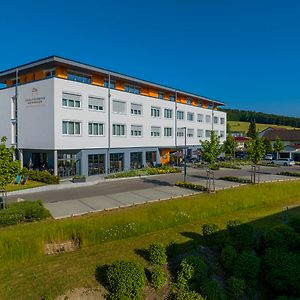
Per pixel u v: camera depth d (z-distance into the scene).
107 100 34.78
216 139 28.55
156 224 13.05
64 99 30.30
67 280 8.46
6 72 35.00
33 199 20.27
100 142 34.06
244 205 17.41
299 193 21.48
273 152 63.03
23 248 9.93
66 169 31.16
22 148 32.50
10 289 8.08
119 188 24.73
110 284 8.05
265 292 9.05
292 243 10.43
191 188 24.14
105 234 11.63
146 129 40.81
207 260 10.01
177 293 8.27
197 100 55.16
